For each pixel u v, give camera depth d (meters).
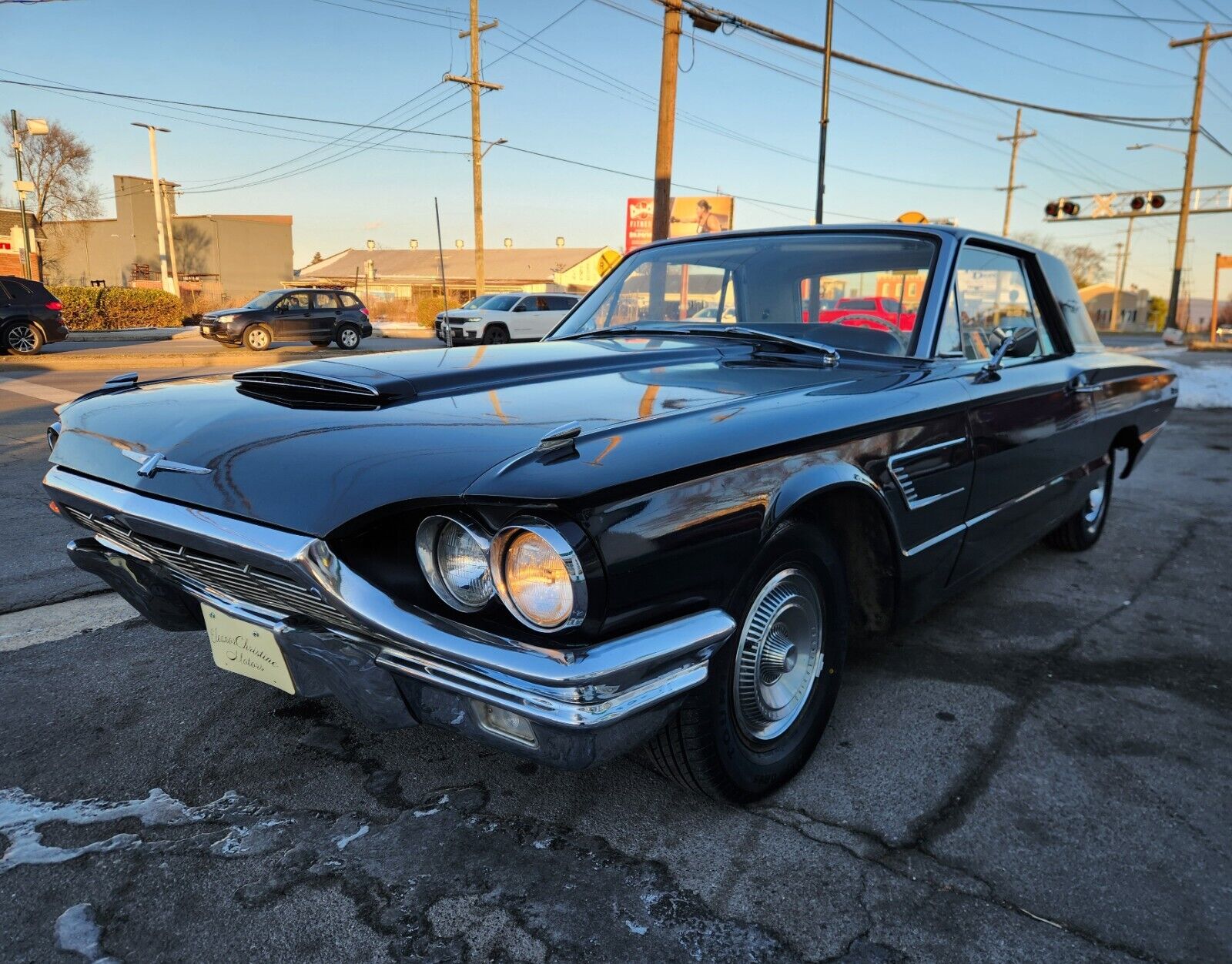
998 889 1.84
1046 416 3.17
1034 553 4.45
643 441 1.68
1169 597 3.75
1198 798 2.20
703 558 1.68
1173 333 29.55
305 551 1.54
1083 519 4.26
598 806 2.11
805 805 2.13
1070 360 3.55
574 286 59.50
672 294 3.24
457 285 59.12
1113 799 2.18
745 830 2.02
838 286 2.93
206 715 2.53
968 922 1.74
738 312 3.09
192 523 1.69
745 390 2.17
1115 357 4.12
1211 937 1.71
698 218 23.81
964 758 2.37
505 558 1.48
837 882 1.85
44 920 1.69
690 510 1.65
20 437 7.25
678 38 13.78
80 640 3.06
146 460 1.87
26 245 28.41
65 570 3.82
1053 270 3.64
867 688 2.80
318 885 1.81
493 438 1.67
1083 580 3.98
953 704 2.70
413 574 1.59
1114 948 1.68
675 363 2.52
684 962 1.62
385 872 1.85
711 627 1.67
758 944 1.67
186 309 31.80
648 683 1.58
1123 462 4.49
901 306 2.79
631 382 2.22
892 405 2.28
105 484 1.94
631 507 1.53
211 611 1.99
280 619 1.82
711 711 1.84
